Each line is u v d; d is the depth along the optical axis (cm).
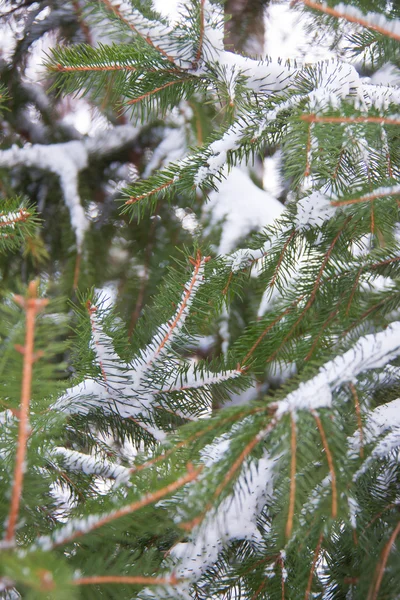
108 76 117
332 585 114
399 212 117
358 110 104
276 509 114
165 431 120
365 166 114
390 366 112
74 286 193
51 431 98
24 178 202
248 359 120
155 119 199
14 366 86
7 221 117
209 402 120
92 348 113
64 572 80
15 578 78
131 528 96
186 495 94
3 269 194
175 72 117
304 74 118
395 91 116
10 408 93
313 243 120
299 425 91
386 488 117
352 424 103
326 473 94
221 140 118
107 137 207
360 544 111
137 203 119
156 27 112
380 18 98
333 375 94
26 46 198
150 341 121
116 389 115
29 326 82
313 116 100
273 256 122
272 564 114
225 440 94
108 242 203
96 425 120
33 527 97
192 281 112
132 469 98
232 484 90
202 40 113
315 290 120
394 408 110
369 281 122
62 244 199
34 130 208
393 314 123
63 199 202
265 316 121
